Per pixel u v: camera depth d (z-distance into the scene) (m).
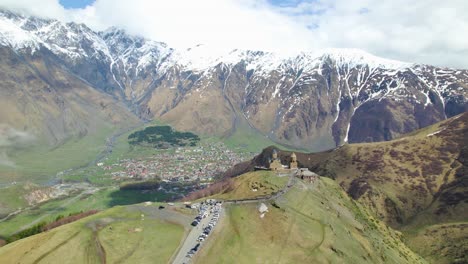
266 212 152.25
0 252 115.75
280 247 130.12
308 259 127.12
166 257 111.19
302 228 146.62
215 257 113.94
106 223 133.12
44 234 124.81
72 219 198.25
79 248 114.25
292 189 194.00
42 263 105.44
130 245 116.75
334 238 147.50
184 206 161.12
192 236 126.88
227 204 162.88
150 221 138.12
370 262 147.12
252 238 131.12
